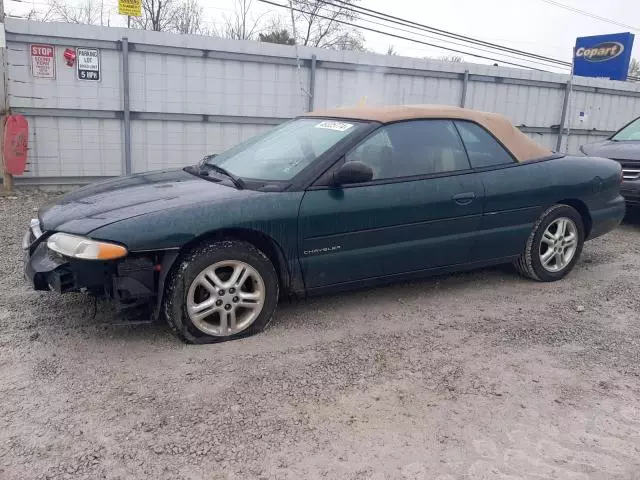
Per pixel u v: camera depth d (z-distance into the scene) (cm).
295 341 381
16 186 927
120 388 314
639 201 747
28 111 906
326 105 1114
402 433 283
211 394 311
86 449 262
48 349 357
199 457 259
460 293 488
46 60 899
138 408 296
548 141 1436
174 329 362
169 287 359
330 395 315
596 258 616
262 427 283
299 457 262
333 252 400
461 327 415
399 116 437
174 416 290
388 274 428
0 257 545
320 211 388
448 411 304
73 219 356
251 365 345
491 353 374
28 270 362
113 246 335
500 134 481
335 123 446
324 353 365
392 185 414
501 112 1330
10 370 330
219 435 275
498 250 478
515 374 347
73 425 279
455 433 285
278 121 1080
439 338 395
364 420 293
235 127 1050
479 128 471
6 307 421
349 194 399
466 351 376
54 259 355
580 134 1488
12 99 894
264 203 374
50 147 933
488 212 459
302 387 322
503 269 557
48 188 947
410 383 331
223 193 380
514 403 314
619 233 752
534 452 273
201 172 449
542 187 486
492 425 293
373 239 411
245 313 385
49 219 369
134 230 340
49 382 318
